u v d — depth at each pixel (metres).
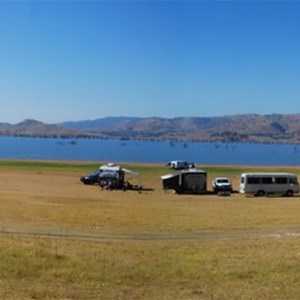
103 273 19.81
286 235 33.62
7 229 34.12
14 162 130.50
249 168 123.75
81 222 39.19
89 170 110.50
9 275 18.45
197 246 28.05
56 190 73.50
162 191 77.62
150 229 36.56
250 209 52.44
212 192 77.69
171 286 18.53
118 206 53.25
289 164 167.88
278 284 18.36
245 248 26.36
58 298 16.02
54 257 21.56
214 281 19.20
